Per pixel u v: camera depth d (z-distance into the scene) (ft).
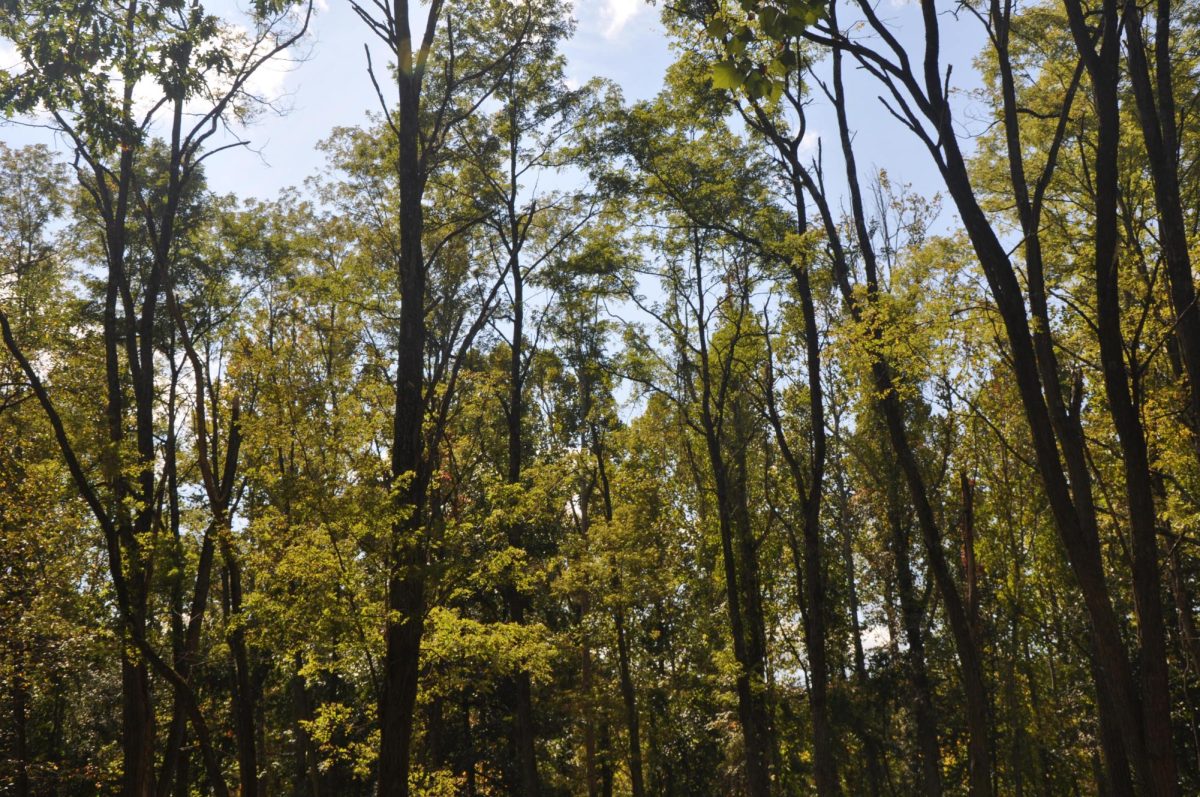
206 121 58.54
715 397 98.48
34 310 71.46
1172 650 75.10
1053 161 36.63
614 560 87.30
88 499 48.16
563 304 89.56
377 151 83.92
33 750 83.05
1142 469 31.58
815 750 70.18
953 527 92.63
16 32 41.34
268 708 101.81
